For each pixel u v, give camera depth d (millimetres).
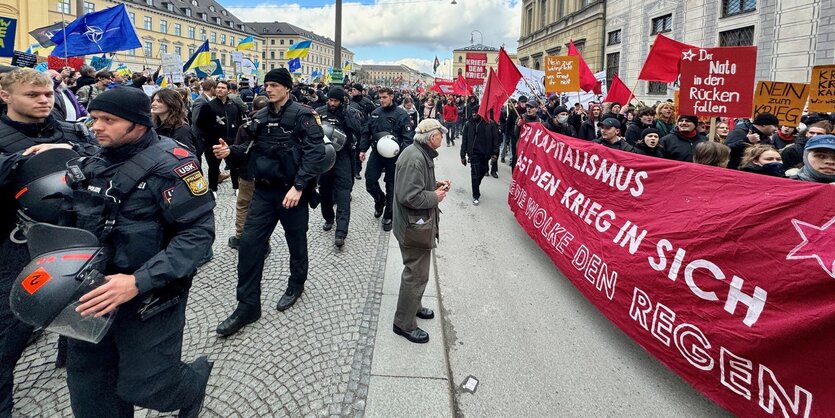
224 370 2748
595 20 23875
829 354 2029
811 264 2186
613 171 3844
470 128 7312
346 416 2404
